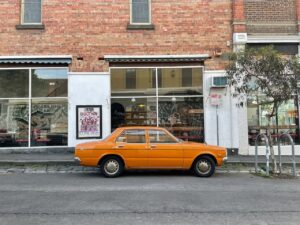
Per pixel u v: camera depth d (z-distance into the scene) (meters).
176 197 8.48
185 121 16.05
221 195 8.73
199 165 11.62
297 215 7.00
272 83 12.03
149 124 15.98
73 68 15.68
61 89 15.79
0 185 9.99
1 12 15.66
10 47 15.55
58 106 15.78
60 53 15.69
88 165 11.45
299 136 16.17
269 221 6.59
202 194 8.84
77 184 10.17
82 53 15.74
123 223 6.43
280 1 16.25
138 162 11.52
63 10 15.80
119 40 15.87
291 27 16.19
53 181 10.67
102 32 15.86
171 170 12.80
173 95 16.09
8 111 15.68
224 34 16.09
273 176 11.77
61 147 15.62
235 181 10.82
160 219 6.68
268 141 12.89
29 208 7.45
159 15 16.05
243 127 15.88
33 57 15.45
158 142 11.67
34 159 13.84
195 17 16.09
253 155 15.77
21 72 15.69
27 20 15.95
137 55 15.84
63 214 7.01
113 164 11.49
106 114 15.68
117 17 15.94
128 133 11.70
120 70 16.00
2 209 7.37
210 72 15.95
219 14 16.11
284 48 16.11
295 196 8.70
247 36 16.02
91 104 15.66
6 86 15.67
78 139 15.57
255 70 12.05
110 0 15.96
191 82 16.11
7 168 12.86
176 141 11.76
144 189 9.43
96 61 15.77
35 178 11.21
